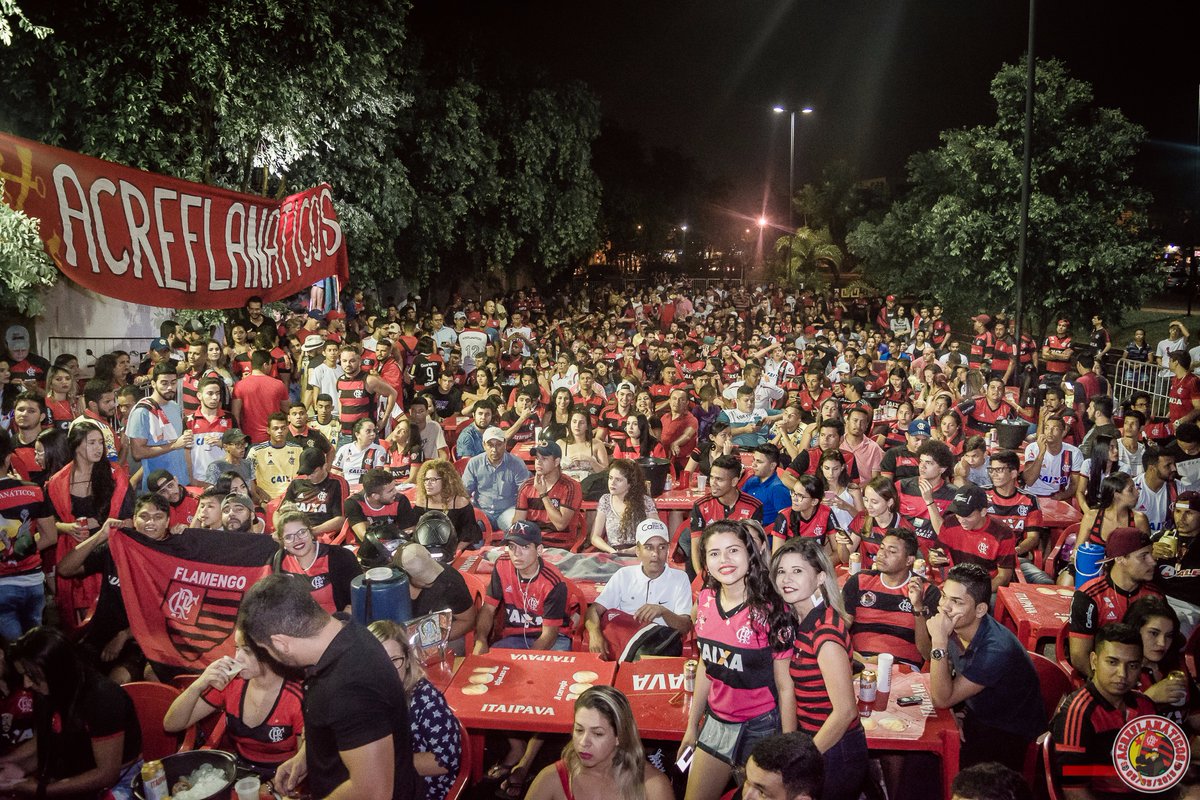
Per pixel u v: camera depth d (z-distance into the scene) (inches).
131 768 174.1
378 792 127.1
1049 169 803.4
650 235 1713.8
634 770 155.3
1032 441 380.5
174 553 215.3
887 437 441.1
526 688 194.2
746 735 171.5
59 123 484.7
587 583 266.1
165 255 430.6
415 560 211.2
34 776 162.9
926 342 784.9
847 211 1560.0
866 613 220.5
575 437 391.9
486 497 350.6
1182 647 210.7
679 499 351.3
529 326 906.1
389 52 701.3
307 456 297.0
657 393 553.3
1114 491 268.2
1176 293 1536.7
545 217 1103.0
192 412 409.1
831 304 1440.7
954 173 870.4
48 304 501.7
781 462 409.7
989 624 187.2
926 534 294.8
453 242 967.0
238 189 581.3
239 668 164.9
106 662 222.7
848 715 156.9
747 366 490.6
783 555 163.8
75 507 255.8
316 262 553.0
